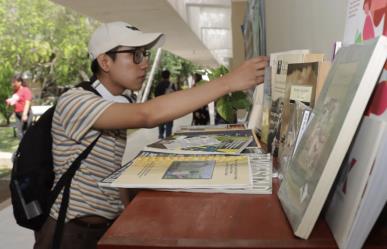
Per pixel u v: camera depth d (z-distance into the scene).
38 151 1.42
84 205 1.35
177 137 1.40
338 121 0.57
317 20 1.31
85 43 12.03
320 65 0.87
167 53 22.58
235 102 2.08
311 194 0.57
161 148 1.16
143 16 5.88
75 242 1.36
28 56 10.87
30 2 10.91
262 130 1.37
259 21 2.44
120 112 1.24
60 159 1.39
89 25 12.22
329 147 0.57
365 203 0.52
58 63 12.29
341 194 0.59
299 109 0.85
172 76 22.92
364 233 0.53
